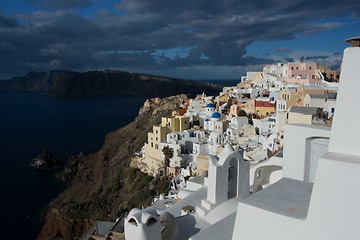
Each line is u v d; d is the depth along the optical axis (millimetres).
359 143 9094
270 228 9633
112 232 31359
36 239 68938
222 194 18141
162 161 77062
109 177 96188
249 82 123188
